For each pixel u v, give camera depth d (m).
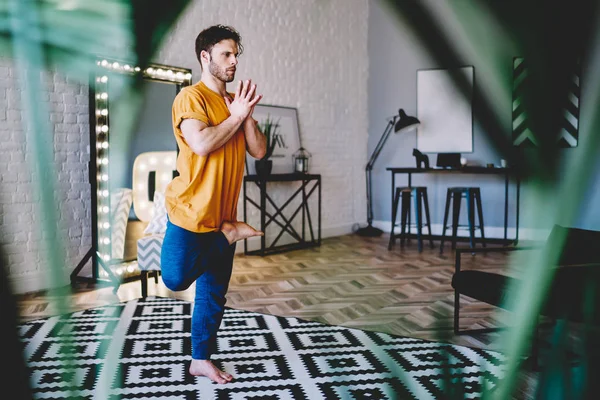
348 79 6.96
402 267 4.89
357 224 7.25
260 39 5.67
